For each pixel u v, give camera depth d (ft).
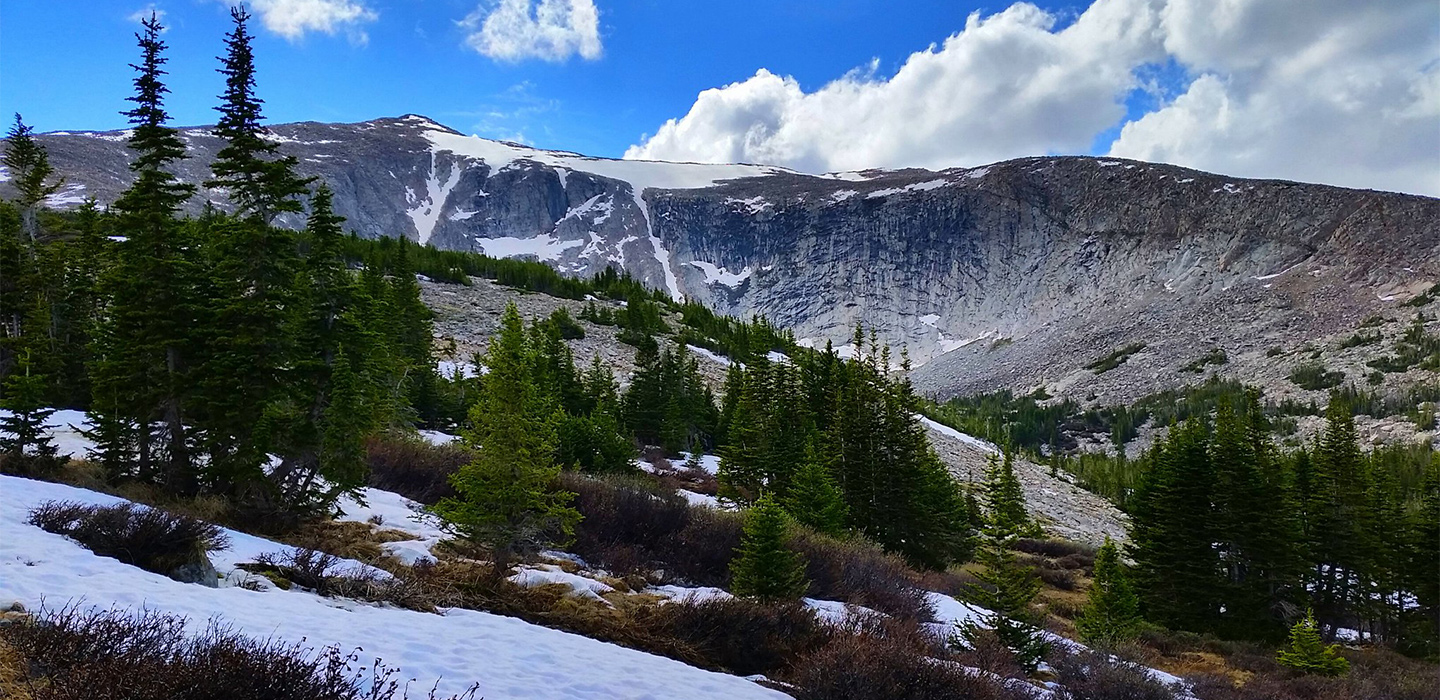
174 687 17.93
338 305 55.26
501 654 31.14
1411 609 128.06
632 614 45.29
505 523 48.24
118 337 55.36
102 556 31.89
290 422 51.47
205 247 59.47
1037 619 57.31
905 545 113.70
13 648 19.44
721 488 118.01
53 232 122.93
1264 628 111.86
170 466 54.24
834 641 40.60
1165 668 78.95
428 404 140.97
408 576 42.32
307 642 26.04
